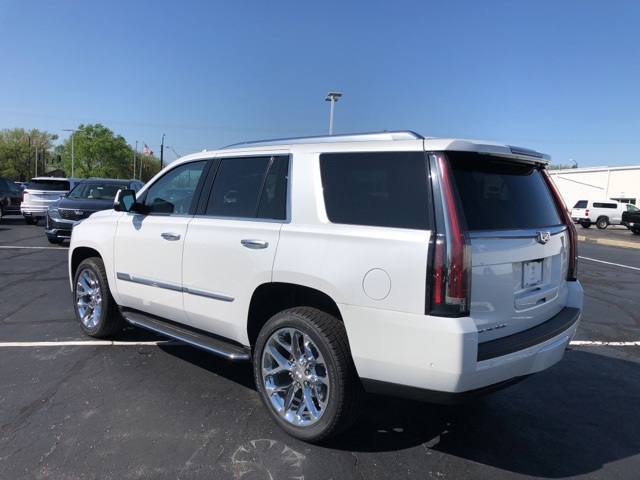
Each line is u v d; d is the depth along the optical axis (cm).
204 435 331
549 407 398
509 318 298
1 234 1502
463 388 268
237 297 355
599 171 4288
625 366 498
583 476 300
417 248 271
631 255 1544
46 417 351
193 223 394
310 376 323
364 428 352
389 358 281
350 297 292
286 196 341
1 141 9481
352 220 304
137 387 406
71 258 540
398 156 297
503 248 291
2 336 530
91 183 1303
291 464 300
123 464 295
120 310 486
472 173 300
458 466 306
